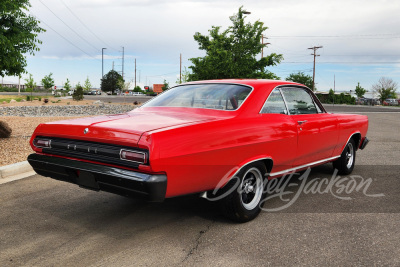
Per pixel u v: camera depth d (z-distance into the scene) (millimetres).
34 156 3445
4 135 8352
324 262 2746
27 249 2945
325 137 4625
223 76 17906
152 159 2629
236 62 17641
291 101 4191
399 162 6727
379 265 2707
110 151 2855
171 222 3568
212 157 3062
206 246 3012
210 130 3076
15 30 7551
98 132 2924
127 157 2748
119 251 2908
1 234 3256
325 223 3566
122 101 38906
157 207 4027
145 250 2928
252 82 3902
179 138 2818
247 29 18000
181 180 2887
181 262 2725
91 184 3068
